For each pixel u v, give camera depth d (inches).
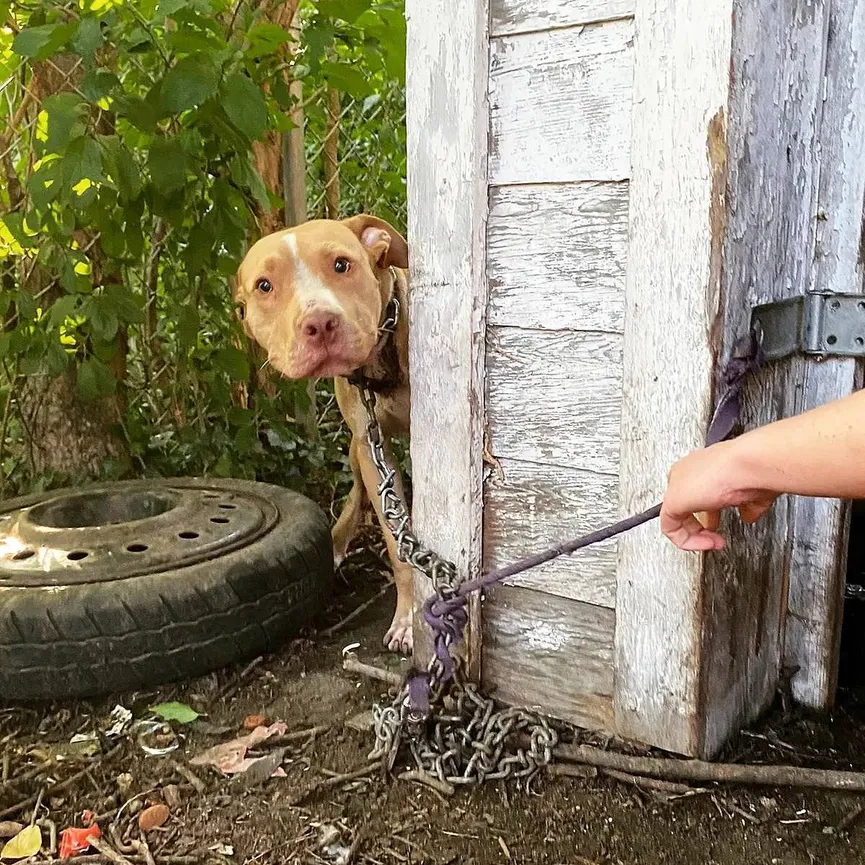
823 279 42.5
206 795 41.8
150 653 49.4
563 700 45.0
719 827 38.5
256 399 78.5
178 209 68.6
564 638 44.4
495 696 47.1
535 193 41.2
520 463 44.2
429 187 43.6
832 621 45.1
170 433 78.4
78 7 64.1
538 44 39.7
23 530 55.4
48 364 64.9
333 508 79.8
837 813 39.0
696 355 37.4
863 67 40.2
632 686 42.0
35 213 63.6
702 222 36.2
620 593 41.5
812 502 44.7
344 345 46.5
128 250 69.3
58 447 73.1
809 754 42.8
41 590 49.1
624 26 37.3
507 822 39.3
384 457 49.1
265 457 78.9
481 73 41.1
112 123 70.6
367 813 40.2
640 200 37.7
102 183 61.0
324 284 48.0
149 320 78.0
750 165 36.6
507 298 43.1
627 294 38.8
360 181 96.9
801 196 40.9
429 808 40.3
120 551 52.9
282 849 38.2
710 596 39.4
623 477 40.4
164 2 59.6
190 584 50.2
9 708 49.5
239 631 51.6
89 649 48.3
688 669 40.2
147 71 68.7
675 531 29.6
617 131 38.2
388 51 72.2
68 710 49.1
